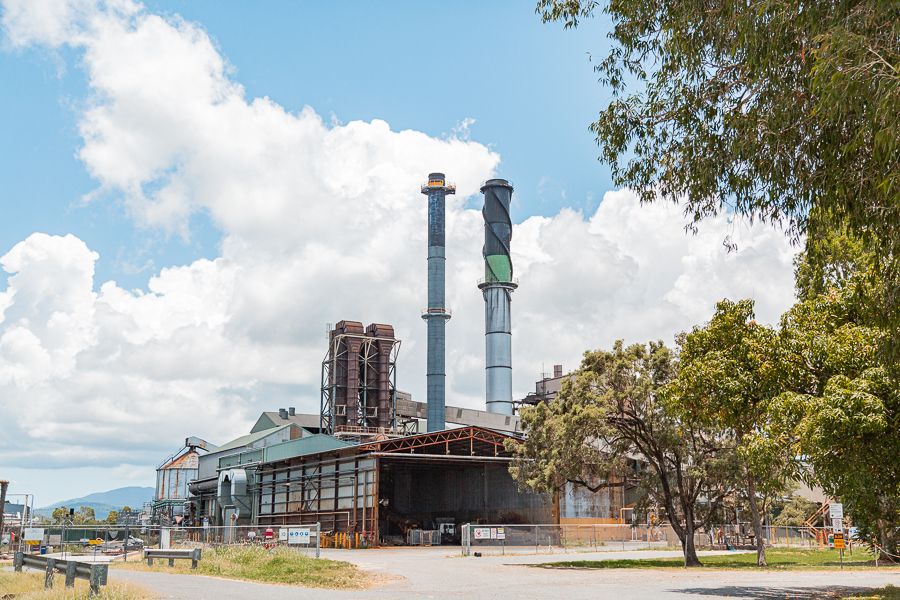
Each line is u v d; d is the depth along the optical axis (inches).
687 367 1029.2
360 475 2837.1
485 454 3184.1
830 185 604.1
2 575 1064.2
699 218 709.3
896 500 1000.9
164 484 5300.2
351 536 2736.2
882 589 1011.3
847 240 911.0
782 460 1003.9
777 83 599.5
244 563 1432.1
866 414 790.5
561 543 2628.0
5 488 2143.2
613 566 1648.6
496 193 6053.2
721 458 1662.2
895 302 624.1
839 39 497.7
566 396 1850.4
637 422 1692.9
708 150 679.7
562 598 900.0
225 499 3708.2
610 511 3154.5
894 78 478.6
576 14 745.0
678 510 2554.1
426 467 3356.3
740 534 2662.4
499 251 5940.0
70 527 1792.6
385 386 4761.3
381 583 1175.6
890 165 534.3
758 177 656.4
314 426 4938.5
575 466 1656.0
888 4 487.5
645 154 725.9
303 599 866.8
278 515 3363.7
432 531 2979.8
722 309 1029.8
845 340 893.2
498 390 5713.6
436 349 5329.7
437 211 5615.2
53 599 745.0
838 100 504.4
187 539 2684.5
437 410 5152.6
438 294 5447.8
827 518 2989.7
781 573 1384.1
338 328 4785.9
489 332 5836.6
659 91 705.0
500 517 3129.9
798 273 1175.6
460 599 885.8
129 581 1016.2
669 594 957.8
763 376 964.6
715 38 641.0
